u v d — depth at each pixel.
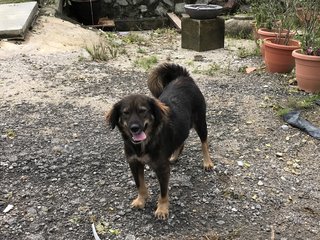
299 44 3.10
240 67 3.32
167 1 5.44
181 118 1.71
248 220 1.65
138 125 1.46
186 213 1.68
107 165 1.98
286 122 2.40
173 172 1.94
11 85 2.83
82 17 4.94
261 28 3.68
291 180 1.91
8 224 1.60
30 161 2.00
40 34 3.74
